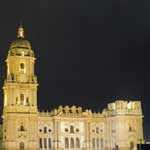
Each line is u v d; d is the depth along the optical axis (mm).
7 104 167375
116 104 182625
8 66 172750
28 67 172750
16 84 168625
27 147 166125
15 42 174875
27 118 168000
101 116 185000
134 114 183000
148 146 114312
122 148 177875
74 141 178625
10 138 164375
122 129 179750
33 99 170500
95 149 181625
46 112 176875
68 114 178875
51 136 175625
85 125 181375
